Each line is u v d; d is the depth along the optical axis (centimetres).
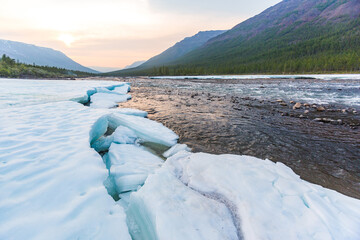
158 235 220
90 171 303
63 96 1199
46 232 189
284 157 566
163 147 623
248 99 1588
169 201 265
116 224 214
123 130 661
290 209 264
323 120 923
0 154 320
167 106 1322
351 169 495
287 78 4350
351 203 282
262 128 833
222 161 405
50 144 387
